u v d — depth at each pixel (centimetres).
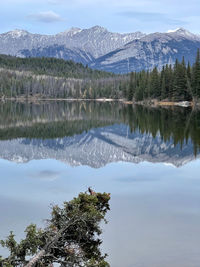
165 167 2722
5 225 1435
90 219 1222
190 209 1608
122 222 1438
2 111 10631
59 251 1120
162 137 4512
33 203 1762
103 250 1170
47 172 2614
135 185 2134
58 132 5631
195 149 3494
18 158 3325
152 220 1460
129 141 4447
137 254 1138
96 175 2469
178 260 1102
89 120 7538
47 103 17062
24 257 1056
